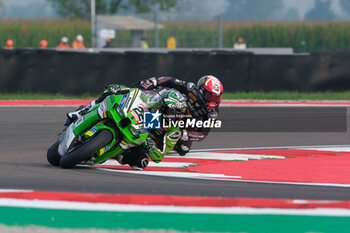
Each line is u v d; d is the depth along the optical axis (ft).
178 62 185.37
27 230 45.39
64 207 51.26
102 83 180.45
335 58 193.98
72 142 73.61
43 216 48.80
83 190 59.57
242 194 60.08
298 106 167.73
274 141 115.34
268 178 74.43
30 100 168.55
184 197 54.70
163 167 83.20
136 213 50.08
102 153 72.23
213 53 190.49
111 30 297.12
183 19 308.81
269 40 417.69
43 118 134.41
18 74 176.96
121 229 46.26
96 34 296.71
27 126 122.31
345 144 113.50
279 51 293.84
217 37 306.96
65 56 178.19
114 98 73.97
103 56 179.73
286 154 99.76
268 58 190.19
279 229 47.14
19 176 69.00
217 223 48.19
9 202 52.47
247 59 189.16
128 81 182.19
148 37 307.37
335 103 177.17
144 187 62.85
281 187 66.59
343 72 194.80
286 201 54.13
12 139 106.63
